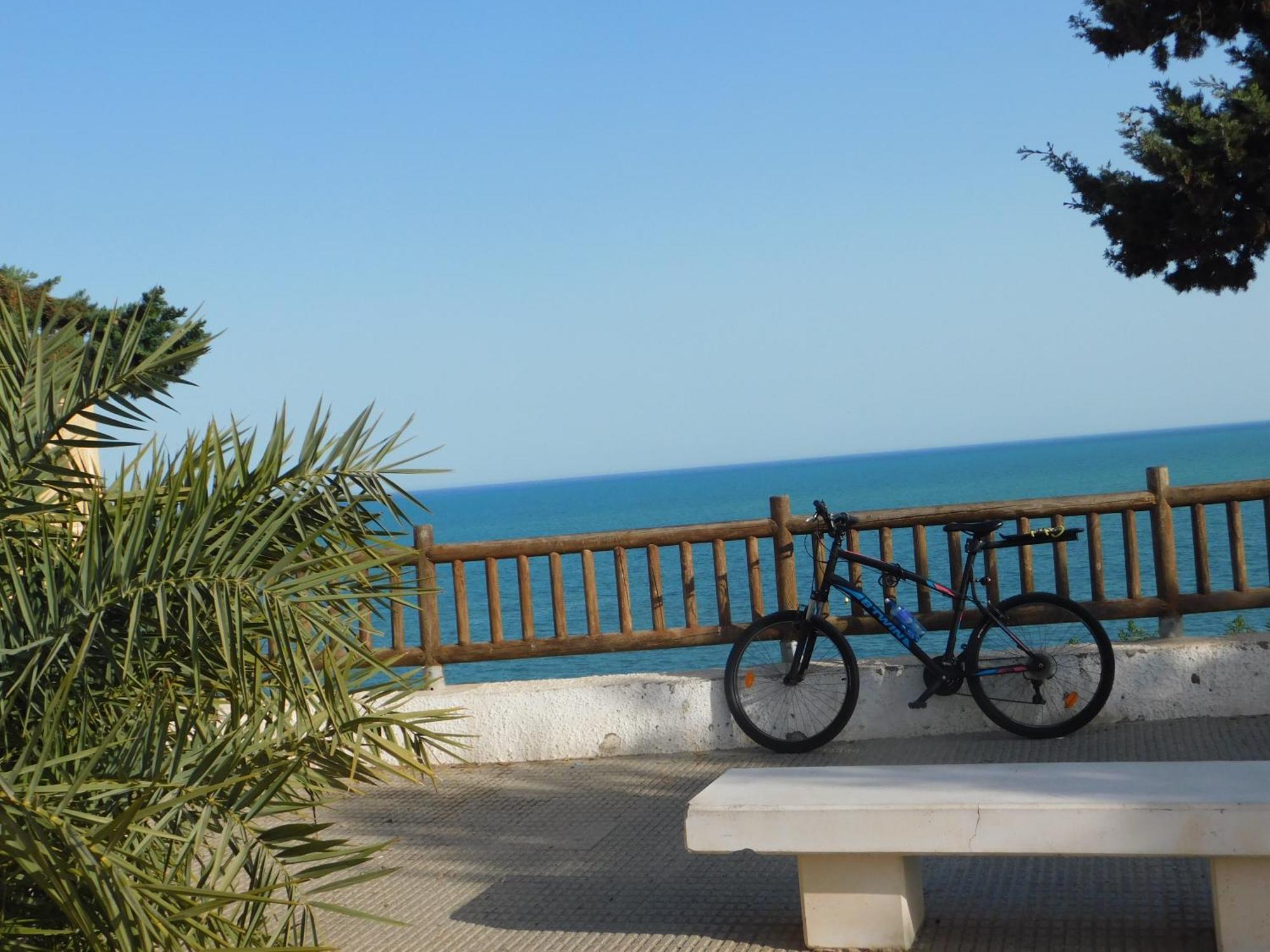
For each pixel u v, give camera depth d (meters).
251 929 3.26
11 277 6.72
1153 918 3.86
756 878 4.63
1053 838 3.48
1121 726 6.36
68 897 2.63
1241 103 7.43
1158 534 6.62
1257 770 3.75
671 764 6.54
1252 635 6.53
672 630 6.95
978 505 6.74
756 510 111.56
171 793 3.25
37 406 3.69
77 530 3.99
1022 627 6.42
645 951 4.03
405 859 5.33
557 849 5.28
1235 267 7.84
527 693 6.89
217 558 3.34
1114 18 7.77
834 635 6.59
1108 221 8.02
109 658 3.44
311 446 3.81
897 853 3.65
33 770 2.96
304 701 3.37
